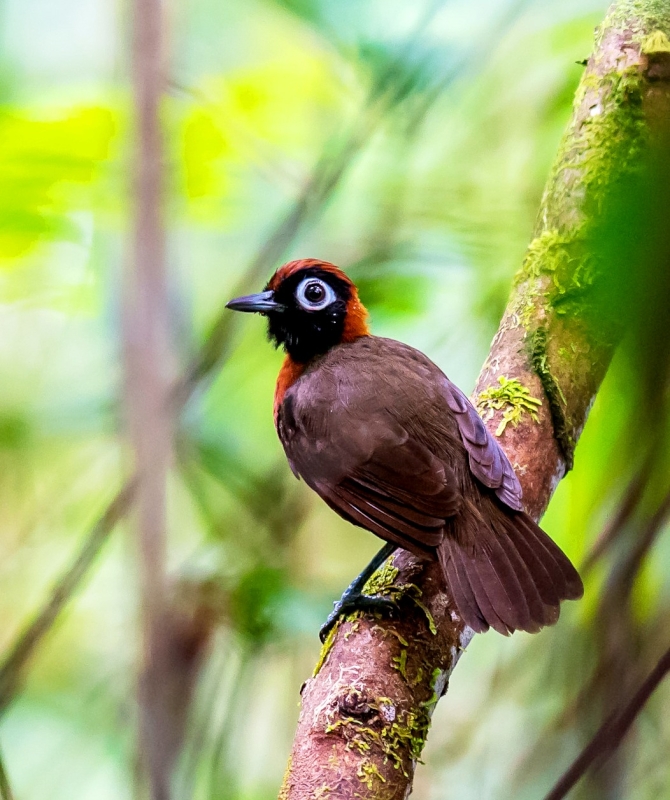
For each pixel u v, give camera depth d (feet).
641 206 10.12
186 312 34.91
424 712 20.11
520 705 34.12
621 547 25.61
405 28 35.24
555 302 24.50
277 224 38.60
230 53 40.68
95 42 41.06
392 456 23.67
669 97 24.72
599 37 26.43
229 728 33.19
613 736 21.95
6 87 40.16
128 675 35.50
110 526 29.12
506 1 35.96
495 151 38.22
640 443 21.66
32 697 39.55
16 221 37.19
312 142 40.11
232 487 36.86
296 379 28.50
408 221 37.50
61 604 28.99
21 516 40.86
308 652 37.78
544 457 24.04
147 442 28.02
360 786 18.60
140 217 28.37
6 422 40.73
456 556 21.79
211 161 39.14
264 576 32.73
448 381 26.03
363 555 38.99
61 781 37.81
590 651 28.25
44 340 42.29
